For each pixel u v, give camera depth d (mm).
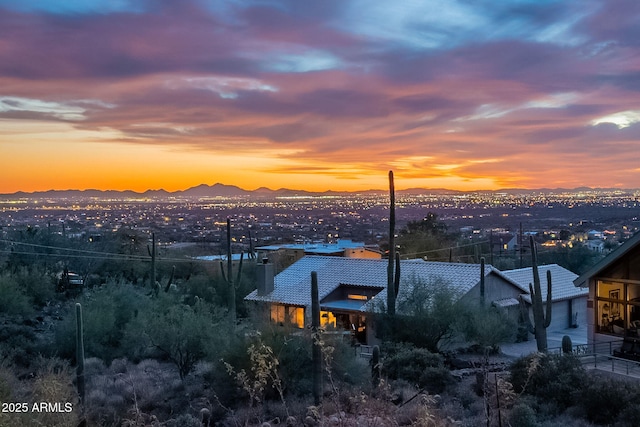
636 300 22625
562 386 16859
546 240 101188
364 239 123000
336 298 37062
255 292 39812
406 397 17453
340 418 7711
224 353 20266
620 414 15070
